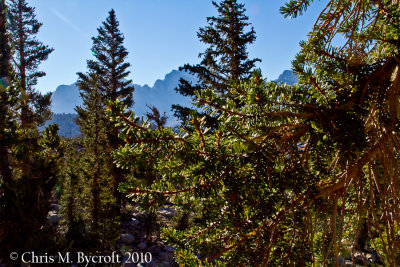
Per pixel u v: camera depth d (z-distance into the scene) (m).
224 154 1.55
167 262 10.00
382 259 1.55
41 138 4.30
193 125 1.51
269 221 1.55
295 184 1.56
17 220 1.97
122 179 13.09
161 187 1.63
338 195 1.47
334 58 1.62
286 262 1.53
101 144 12.49
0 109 4.72
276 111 1.62
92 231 8.38
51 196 2.60
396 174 1.47
